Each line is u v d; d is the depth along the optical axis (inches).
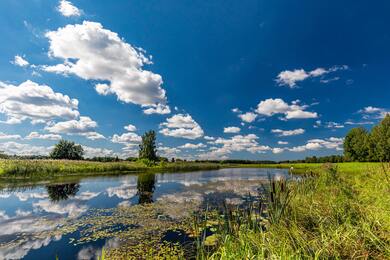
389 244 148.9
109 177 1003.3
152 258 215.2
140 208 414.6
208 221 320.8
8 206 428.8
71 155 2615.7
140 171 1478.8
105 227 308.3
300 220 216.1
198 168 2274.9
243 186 732.0
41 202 464.1
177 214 371.6
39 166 927.0
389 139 1733.5
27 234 281.3
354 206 212.7
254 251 158.2
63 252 229.9
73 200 487.8
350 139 2261.3
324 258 143.3
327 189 344.8
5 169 830.5
